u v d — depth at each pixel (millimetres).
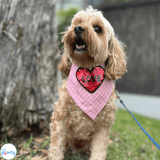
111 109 561
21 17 770
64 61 610
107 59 570
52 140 572
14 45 754
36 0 810
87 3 2619
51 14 866
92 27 508
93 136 590
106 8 2389
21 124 769
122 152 753
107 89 561
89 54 513
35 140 728
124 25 2291
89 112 536
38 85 815
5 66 737
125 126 1175
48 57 843
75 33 495
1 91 726
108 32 554
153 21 2102
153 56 2125
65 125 567
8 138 726
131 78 2293
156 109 1775
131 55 2266
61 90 581
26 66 783
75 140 645
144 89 2207
